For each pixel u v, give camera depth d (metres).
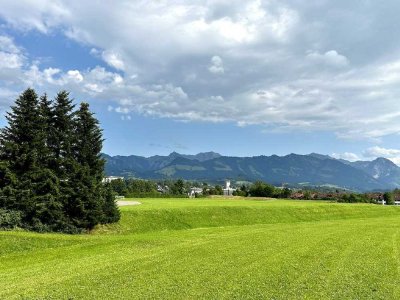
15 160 46.19
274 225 47.69
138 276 21.30
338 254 27.02
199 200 88.44
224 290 18.38
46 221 46.88
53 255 28.77
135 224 53.59
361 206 78.88
